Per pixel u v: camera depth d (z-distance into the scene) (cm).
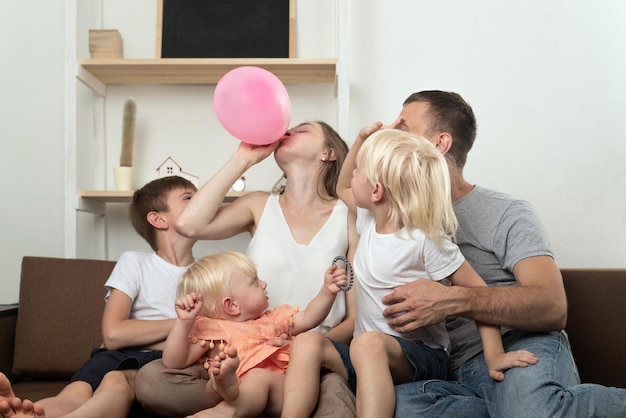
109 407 156
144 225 208
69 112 244
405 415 146
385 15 268
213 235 196
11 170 270
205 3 261
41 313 211
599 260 263
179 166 259
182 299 160
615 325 198
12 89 270
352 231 200
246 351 165
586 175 265
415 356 160
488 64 268
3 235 269
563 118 266
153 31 269
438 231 164
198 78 261
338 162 206
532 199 266
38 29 271
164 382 160
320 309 171
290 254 194
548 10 268
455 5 269
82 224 265
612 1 267
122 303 192
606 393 147
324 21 268
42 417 138
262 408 153
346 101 242
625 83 266
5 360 211
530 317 160
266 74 185
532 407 144
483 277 180
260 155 195
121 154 254
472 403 153
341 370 161
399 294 160
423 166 166
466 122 193
